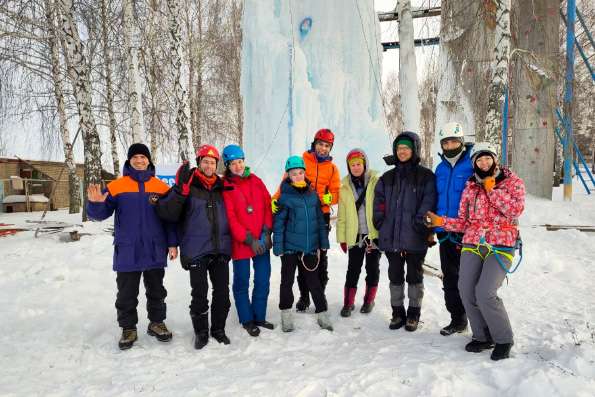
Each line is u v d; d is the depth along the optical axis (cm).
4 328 400
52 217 1323
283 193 397
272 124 1088
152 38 1249
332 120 1125
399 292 382
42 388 279
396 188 379
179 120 895
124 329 352
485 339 315
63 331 389
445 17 889
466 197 320
